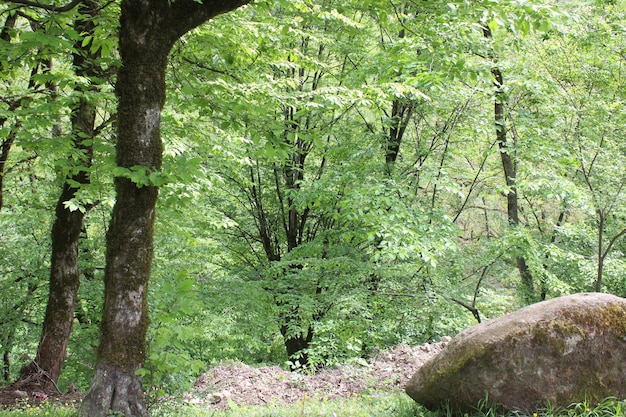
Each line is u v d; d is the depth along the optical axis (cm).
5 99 625
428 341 1147
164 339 381
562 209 1312
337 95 884
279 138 469
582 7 1091
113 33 541
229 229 1442
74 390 835
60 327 789
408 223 939
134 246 410
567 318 444
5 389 733
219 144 883
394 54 920
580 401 434
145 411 410
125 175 371
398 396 600
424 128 1205
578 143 991
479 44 781
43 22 449
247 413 609
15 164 845
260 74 876
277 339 1413
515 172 1162
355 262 1113
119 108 411
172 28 411
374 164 1091
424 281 1121
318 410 585
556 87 1038
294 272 1273
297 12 911
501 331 445
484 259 1053
